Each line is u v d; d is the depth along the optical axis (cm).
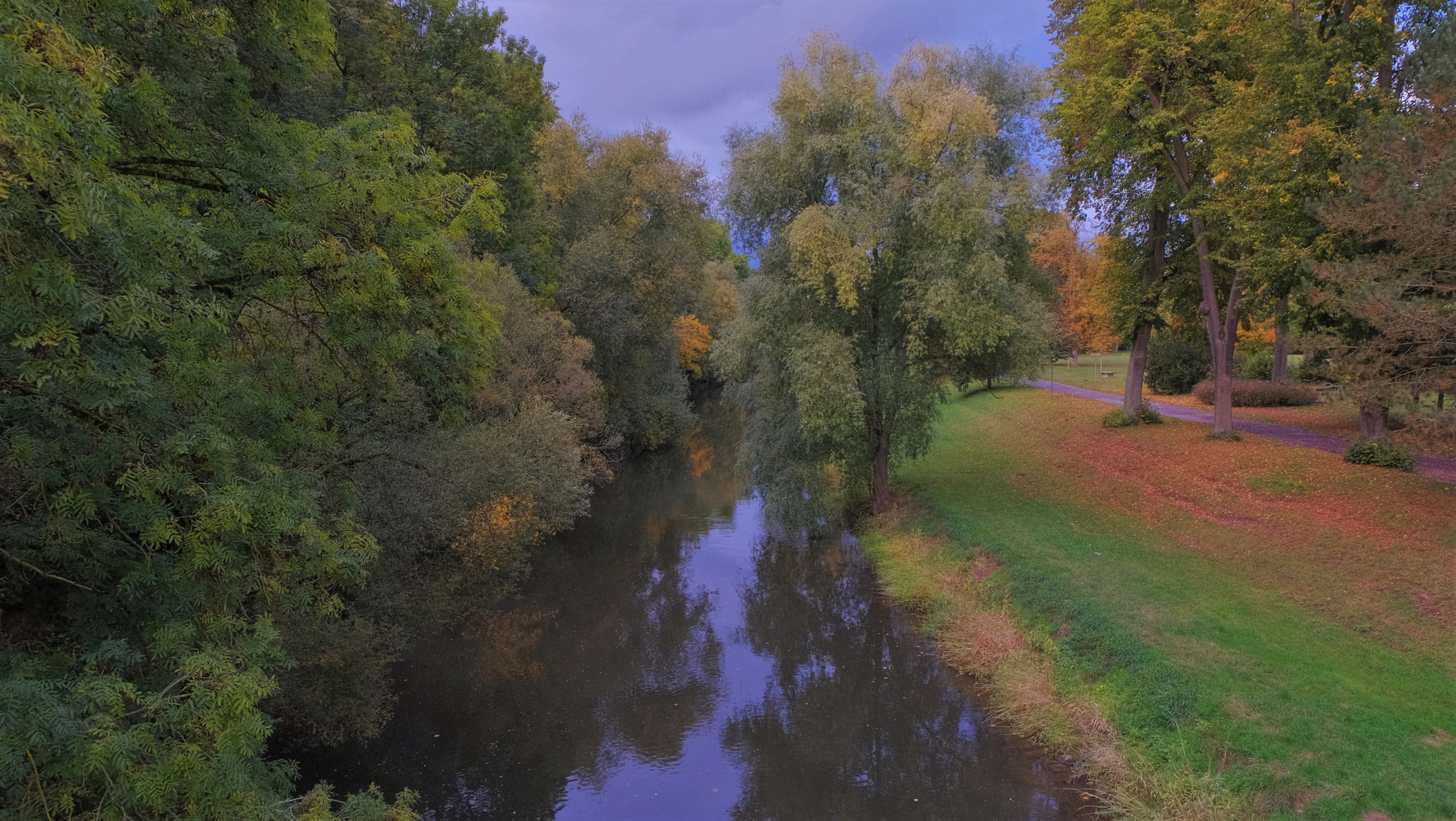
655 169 3086
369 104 2092
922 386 1752
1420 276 1199
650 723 1162
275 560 671
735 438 4072
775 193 1703
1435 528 1248
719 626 1540
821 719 1162
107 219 435
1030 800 913
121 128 617
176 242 543
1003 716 1086
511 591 1602
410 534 1284
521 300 2095
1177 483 1809
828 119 1683
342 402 1060
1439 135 1155
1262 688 909
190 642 584
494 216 816
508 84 2809
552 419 1859
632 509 2484
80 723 460
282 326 877
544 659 1383
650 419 3331
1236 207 1652
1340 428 2223
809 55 1677
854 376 1595
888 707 1184
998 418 3209
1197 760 841
